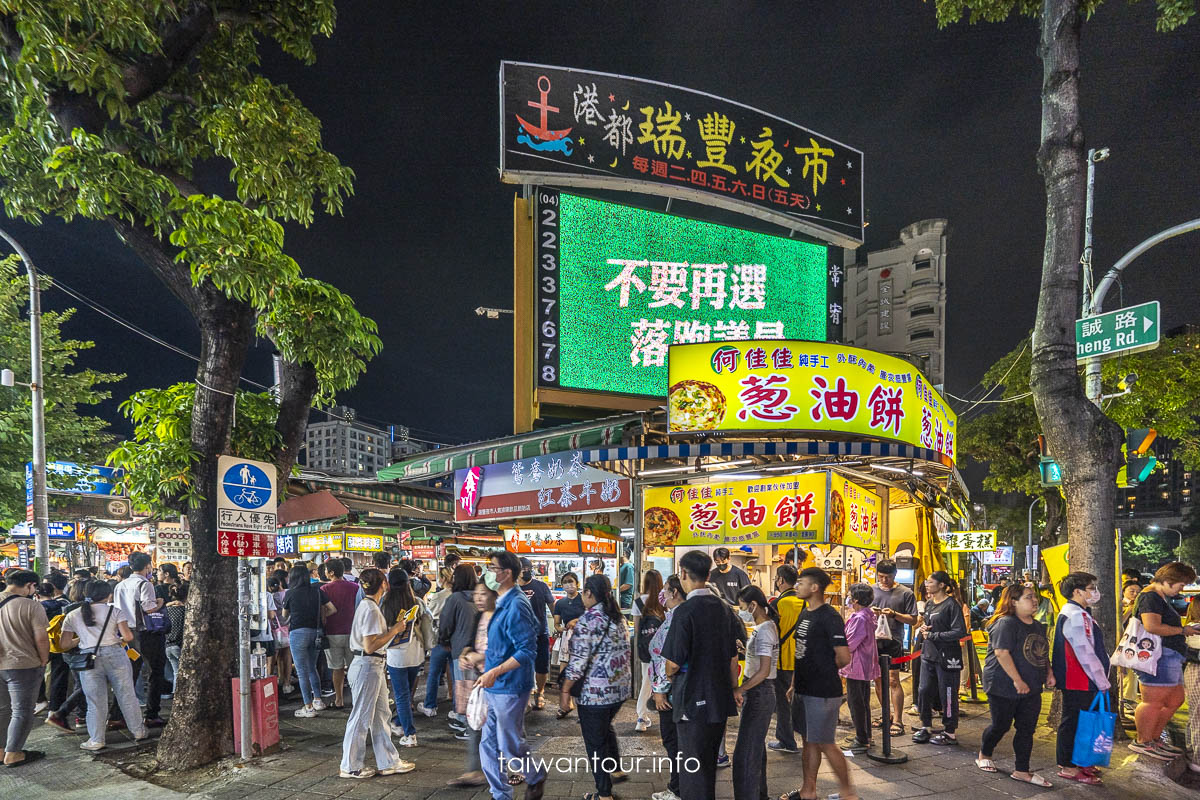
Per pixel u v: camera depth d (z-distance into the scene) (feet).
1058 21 27.63
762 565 41.65
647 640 24.64
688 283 46.96
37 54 17.94
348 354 23.40
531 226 45.03
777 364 25.05
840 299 51.96
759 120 50.65
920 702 23.90
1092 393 32.14
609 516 44.45
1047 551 27.94
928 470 30.17
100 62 18.94
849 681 22.63
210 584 22.07
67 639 23.39
